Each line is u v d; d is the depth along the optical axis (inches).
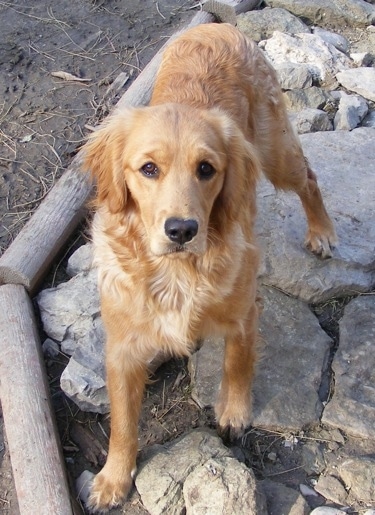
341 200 62.2
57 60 82.2
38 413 48.5
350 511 45.6
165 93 51.2
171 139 41.3
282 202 61.6
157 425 50.7
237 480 44.2
